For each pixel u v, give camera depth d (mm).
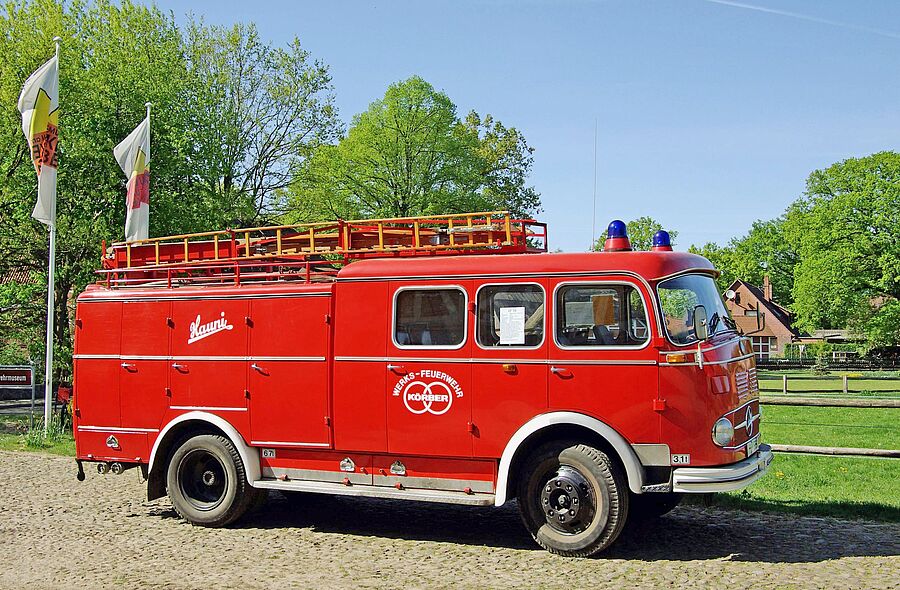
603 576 7301
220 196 27219
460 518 10031
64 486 12188
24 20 23000
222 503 9477
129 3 27359
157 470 9914
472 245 9031
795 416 24547
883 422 22172
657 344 7805
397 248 9203
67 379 22094
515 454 8297
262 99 33062
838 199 55375
